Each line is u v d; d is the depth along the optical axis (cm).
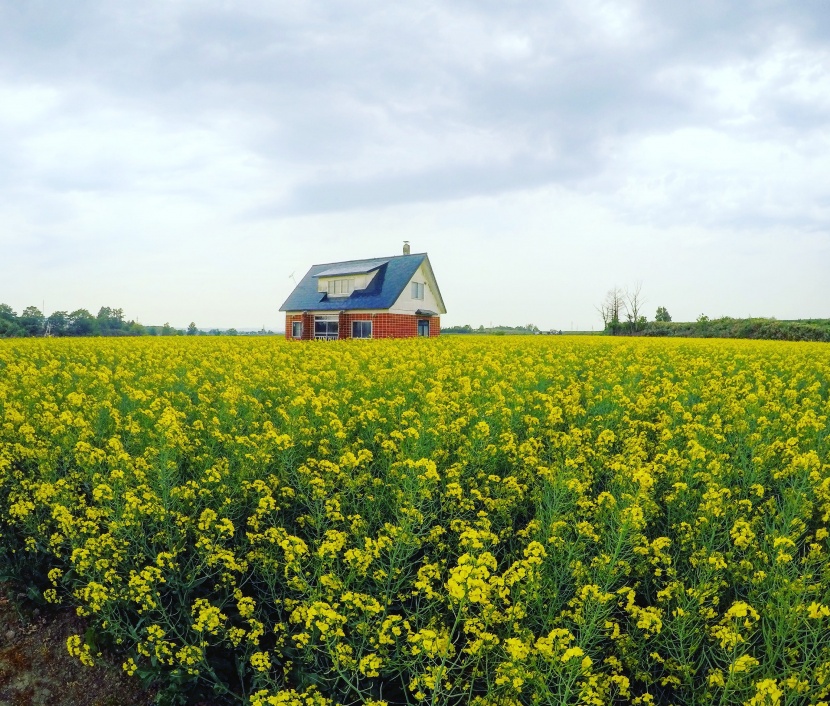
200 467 676
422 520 473
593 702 326
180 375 1447
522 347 2261
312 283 4097
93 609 466
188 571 520
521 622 427
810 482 554
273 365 1531
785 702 324
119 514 520
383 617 423
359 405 972
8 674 497
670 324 5809
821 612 349
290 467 636
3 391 988
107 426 830
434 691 336
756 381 1282
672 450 660
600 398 997
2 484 667
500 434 772
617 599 452
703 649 403
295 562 444
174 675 435
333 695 405
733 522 536
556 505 525
